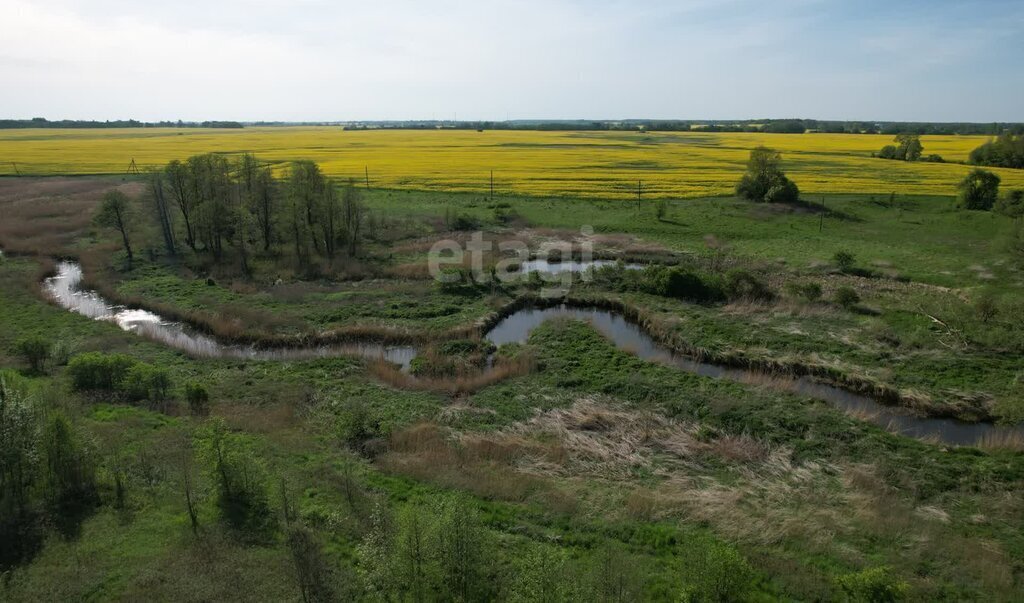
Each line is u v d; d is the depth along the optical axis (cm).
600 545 1388
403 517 1305
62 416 1551
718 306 3192
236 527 1394
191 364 2520
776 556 1366
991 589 1277
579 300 3381
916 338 2669
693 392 2277
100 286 3581
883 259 3972
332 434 1931
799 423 2042
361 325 2969
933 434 2042
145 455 1688
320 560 1288
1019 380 2305
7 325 2914
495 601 1184
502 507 1531
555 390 2336
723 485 1686
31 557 1273
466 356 2686
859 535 1462
